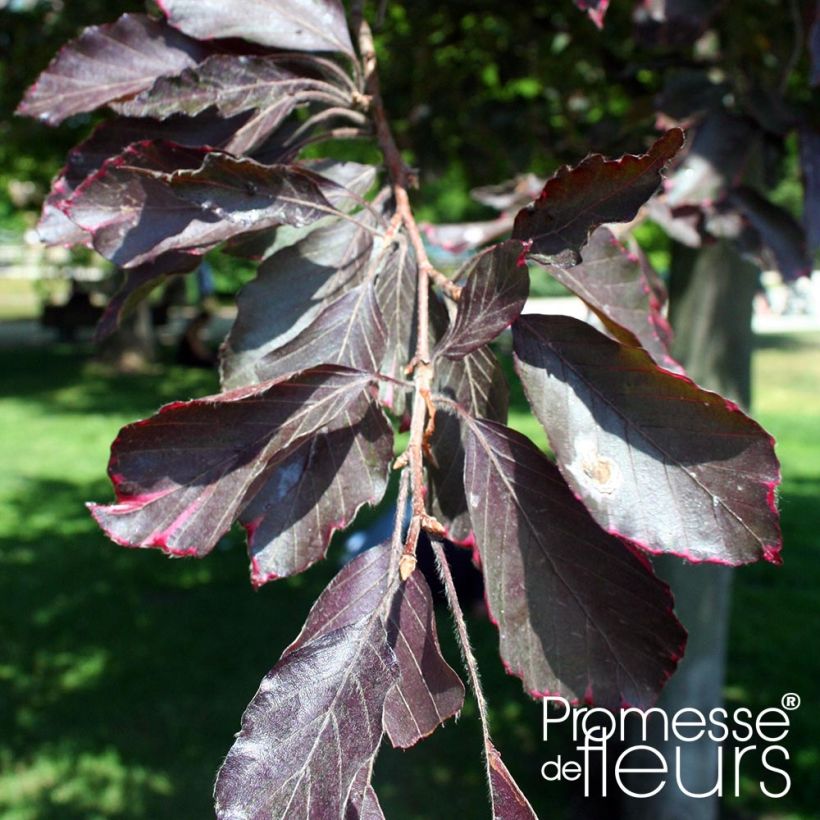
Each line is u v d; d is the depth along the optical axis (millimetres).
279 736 220
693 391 258
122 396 4230
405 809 1279
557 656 274
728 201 632
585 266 338
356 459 282
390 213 361
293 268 330
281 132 363
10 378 4703
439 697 245
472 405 317
